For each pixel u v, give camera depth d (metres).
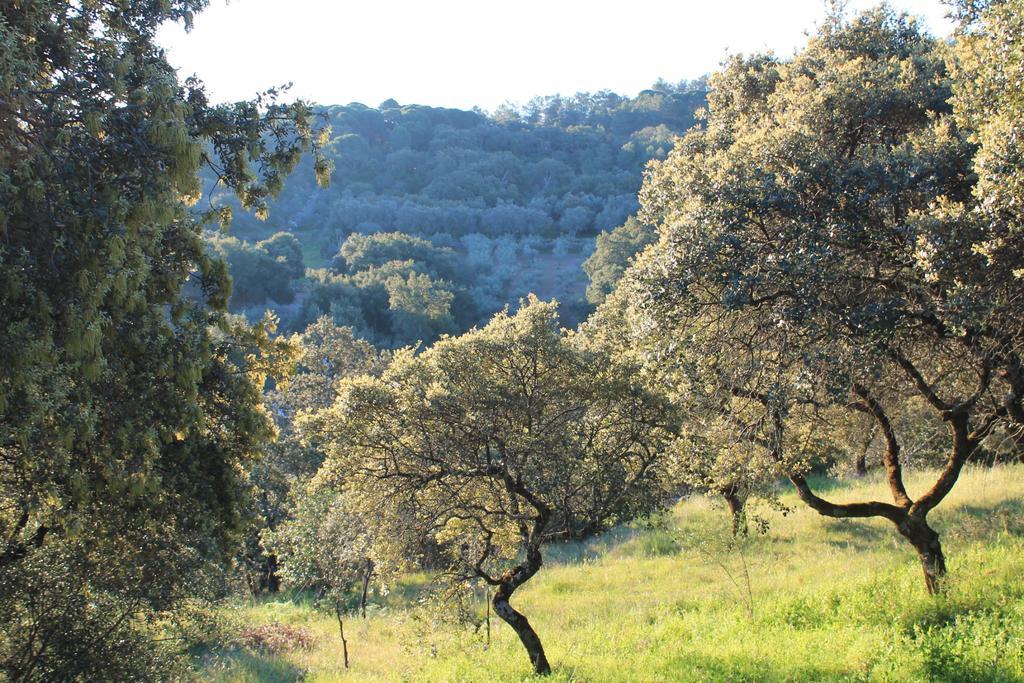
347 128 144.12
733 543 13.66
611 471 10.89
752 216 9.30
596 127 162.38
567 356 10.66
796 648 9.49
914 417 13.70
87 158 7.62
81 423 7.41
